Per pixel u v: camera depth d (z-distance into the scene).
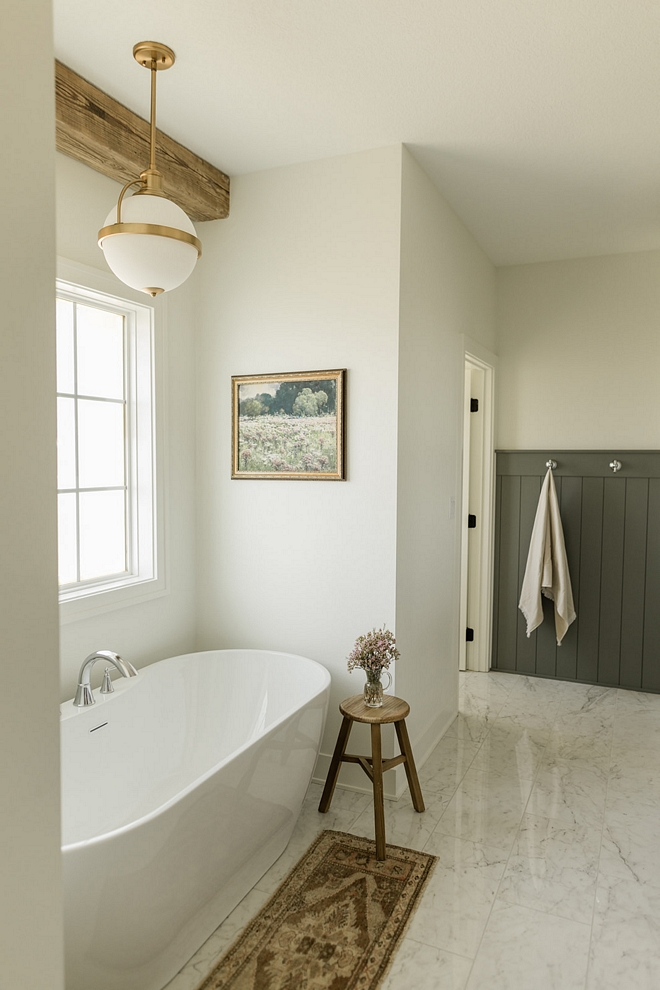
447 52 2.13
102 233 1.96
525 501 4.47
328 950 1.94
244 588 3.15
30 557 0.84
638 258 4.15
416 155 2.86
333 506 2.92
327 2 1.88
